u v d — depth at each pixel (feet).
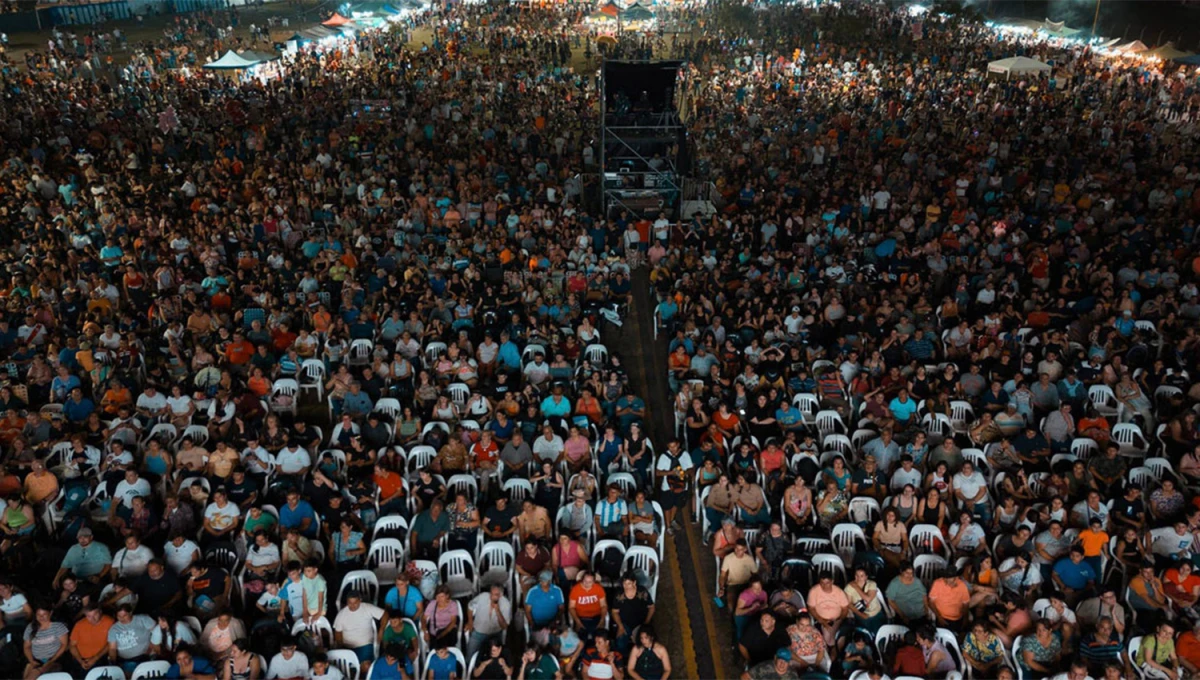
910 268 64.54
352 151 98.63
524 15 239.09
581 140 109.29
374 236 71.46
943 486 38.37
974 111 124.98
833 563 34.86
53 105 118.62
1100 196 78.48
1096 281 59.93
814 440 44.78
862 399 48.67
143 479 38.22
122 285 62.85
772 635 31.78
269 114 119.96
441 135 106.32
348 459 41.27
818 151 97.50
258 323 52.95
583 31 224.94
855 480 39.50
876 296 58.85
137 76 147.74
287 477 40.24
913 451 40.93
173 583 33.27
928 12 240.12
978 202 84.64
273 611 32.68
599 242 72.18
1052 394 47.26
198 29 216.74
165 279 61.36
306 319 56.29
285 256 67.05
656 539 37.37
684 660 34.27
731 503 38.88
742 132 109.29
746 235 68.95
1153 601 33.32
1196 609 33.14
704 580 38.40
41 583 35.24
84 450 40.73
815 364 50.60
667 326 59.41
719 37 204.95
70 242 70.28
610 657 30.71
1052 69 156.04
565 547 34.65
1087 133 110.22
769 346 51.06
